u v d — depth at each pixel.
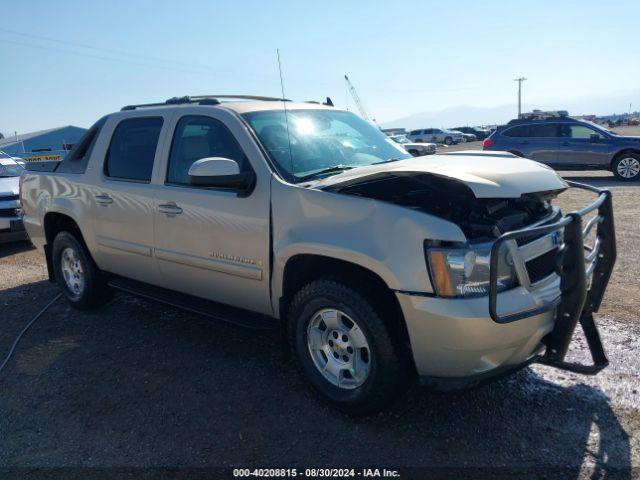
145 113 4.53
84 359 4.29
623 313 4.75
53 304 5.66
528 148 15.74
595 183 14.37
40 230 5.54
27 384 3.90
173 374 3.97
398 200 3.47
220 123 3.91
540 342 3.08
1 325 5.09
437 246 2.82
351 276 3.15
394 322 3.07
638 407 3.31
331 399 3.33
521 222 3.33
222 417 3.38
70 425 3.35
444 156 3.80
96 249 4.91
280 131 3.90
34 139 44.53
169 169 4.21
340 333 3.30
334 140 4.14
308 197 3.30
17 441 3.20
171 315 5.20
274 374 3.91
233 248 3.72
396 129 55.19
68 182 5.08
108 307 5.50
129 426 3.31
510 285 2.91
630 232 7.80
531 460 2.86
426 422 3.25
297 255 3.34
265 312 3.76
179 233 4.07
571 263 2.86
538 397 3.48
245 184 3.59
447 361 2.87
